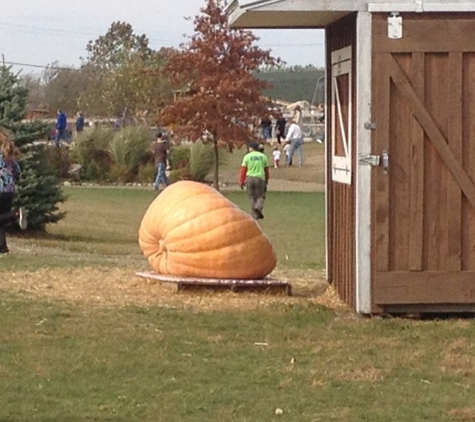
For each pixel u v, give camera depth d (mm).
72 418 7676
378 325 10609
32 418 7660
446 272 10867
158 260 12414
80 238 24406
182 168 42906
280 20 11742
